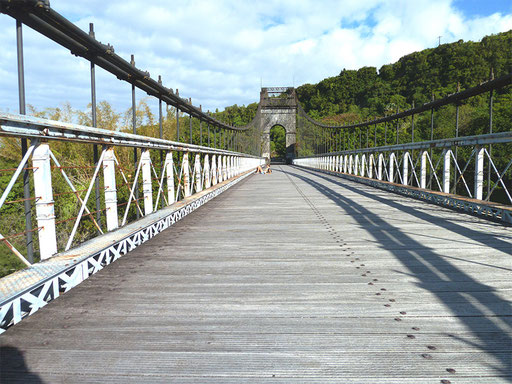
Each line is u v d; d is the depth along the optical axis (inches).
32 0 87.3
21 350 66.2
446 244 147.4
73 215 551.8
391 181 399.9
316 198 328.2
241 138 895.1
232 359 63.2
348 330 74.0
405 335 71.7
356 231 177.3
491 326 75.2
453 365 61.1
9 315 73.4
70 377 58.2
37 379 57.6
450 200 252.4
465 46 2630.4
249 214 236.7
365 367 60.7
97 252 109.9
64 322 77.5
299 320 78.9
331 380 57.1
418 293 94.3
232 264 122.6
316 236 167.2
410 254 133.1
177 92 247.0
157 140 184.2
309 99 3506.4
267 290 97.6
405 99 2682.1
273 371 59.6
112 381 57.1
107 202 135.8
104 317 80.1
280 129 2962.6
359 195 346.6
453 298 90.5
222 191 393.4
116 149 588.1
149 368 60.6
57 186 552.4
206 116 356.8
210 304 87.9
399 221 202.5
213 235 170.9
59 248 541.3
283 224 199.2
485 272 110.7
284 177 707.4
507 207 188.5
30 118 84.4
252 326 75.9
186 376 58.4
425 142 300.7
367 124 538.6
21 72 93.5
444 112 1401.3
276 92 2194.9
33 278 82.7
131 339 70.3
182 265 121.3
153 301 89.7
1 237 84.3
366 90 3083.2
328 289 98.1
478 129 1128.8
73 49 126.5
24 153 94.0
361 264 121.3
